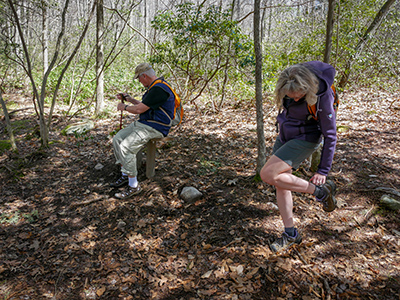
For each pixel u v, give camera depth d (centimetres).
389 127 507
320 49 648
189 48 614
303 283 224
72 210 335
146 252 269
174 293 227
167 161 416
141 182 368
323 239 263
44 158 452
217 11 563
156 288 233
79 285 241
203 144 483
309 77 193
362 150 418
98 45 674
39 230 308
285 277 230
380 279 219
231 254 255
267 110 670
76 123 595
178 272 246
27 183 393
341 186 333
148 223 304
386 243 252
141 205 329
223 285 229
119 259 264
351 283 220
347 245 254
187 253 264
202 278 237
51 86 889
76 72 934
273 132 532
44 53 923
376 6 754
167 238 283
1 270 256
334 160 395
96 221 314
